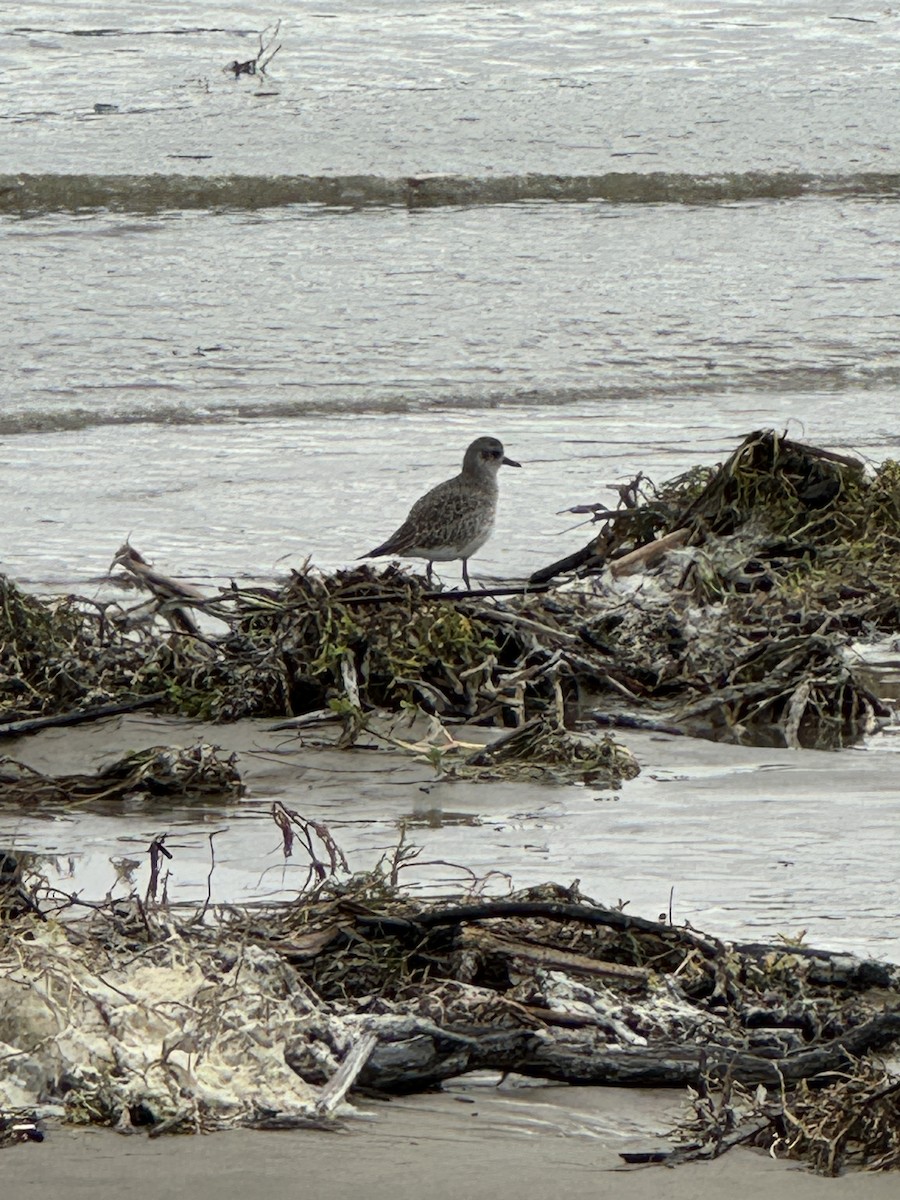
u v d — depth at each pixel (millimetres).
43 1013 7094
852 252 30797
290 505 18766
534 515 18438
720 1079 7191
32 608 13617
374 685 12969
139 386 23750
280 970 7539
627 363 25188
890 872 9719
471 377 24406
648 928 8109
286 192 33500
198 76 40250
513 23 44844
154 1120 6703
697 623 14023
